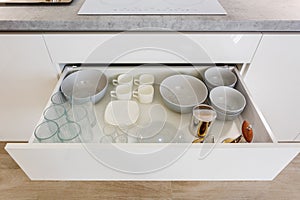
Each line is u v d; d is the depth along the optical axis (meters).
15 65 0.83
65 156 0.65
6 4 0.76
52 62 0.82
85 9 0.74
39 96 0.96
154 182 0.94
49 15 0.71
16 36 0.74
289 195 0.93
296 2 0.81
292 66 0.85
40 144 0.63
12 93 0.94
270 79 0.90
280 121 1.10
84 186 0.94
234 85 0.87
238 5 0.79
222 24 0.71
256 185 0.93
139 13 0.72
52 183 0.95
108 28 0.72
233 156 0.65
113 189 0.93
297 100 0.99
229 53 0.80
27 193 0.94
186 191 0.91
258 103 1.01
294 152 0.64
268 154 0.64
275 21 0.71
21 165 0.69
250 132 0.72
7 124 1.09
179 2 0.79
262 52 0.80
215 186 0.92
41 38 0.75
